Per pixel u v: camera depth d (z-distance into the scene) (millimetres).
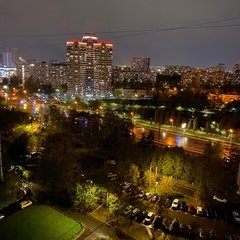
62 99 161875
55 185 40250
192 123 88312
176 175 44969
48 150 47000
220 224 34719
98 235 31469
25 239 30172
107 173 42469
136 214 35844
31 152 55312
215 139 75000
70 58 183125
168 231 32656
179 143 70312
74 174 42188
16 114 68875
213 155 49531
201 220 35438
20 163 50312
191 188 43781
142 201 39094
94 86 185750
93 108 118250
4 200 36406
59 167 40500
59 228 32219
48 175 40625
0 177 37250
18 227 32312
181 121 87438
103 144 59969
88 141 63344
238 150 51750
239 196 41875
